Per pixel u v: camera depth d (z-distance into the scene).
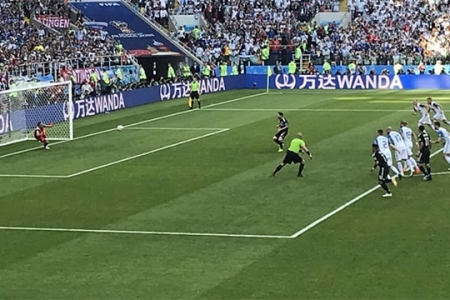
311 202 45.50
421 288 30.59
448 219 40.97
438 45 120.31
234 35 126.75
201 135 72.62
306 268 33.41
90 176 54.97
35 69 91.50
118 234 39.75
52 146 68.75
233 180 52.19
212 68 115.31
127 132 75.81
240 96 106.50
